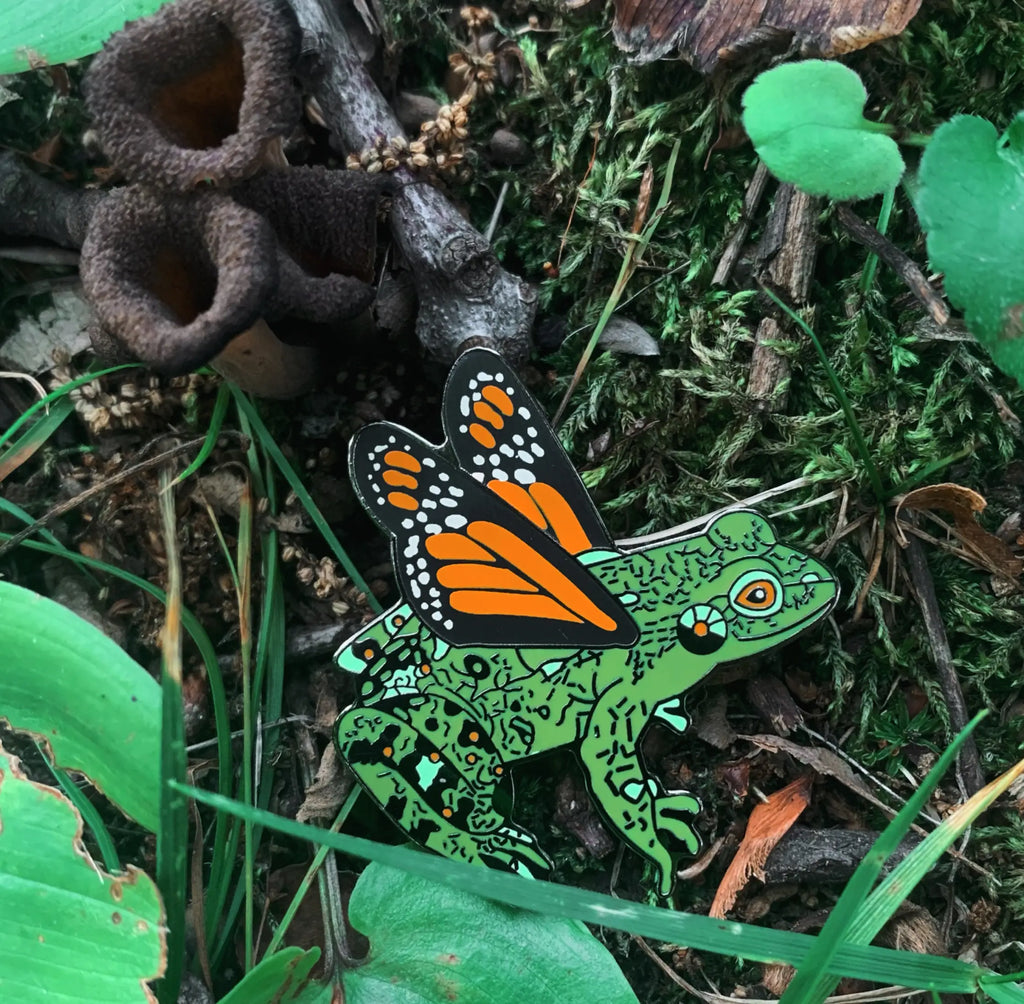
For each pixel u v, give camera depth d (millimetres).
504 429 109
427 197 120
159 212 97
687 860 118
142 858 122
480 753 109
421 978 107
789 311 112
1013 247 99
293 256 109
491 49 130
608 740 109
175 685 93
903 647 122
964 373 122
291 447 127
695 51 118
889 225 122
